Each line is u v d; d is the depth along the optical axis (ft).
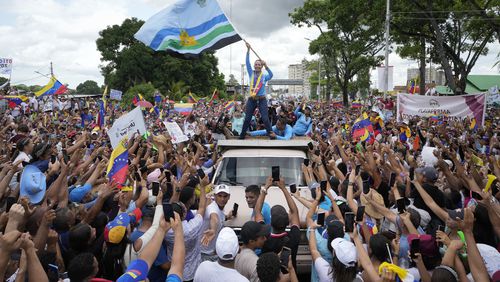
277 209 16.02
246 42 32.71
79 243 14.49
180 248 12.71
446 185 25.88
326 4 137.49
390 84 100.83
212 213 18.56
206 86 254.27
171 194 18.47
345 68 156.25
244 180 26.73
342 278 13.37
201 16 32.71
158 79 229.66
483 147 41.70
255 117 43.57
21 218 12.27
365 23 113.60
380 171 27.58
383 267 11.79
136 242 14.82
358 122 38.04
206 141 46.96
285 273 13.41
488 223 17.08
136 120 27.55
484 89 163.73
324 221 18.42
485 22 90.33
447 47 88.89
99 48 239.09
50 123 57.57
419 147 42.75
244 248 14.82
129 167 23.85
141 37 32.60
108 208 19.79
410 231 15.57
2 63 94.84
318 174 27.22
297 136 36.17
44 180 17.24
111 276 14.85
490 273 13.80
